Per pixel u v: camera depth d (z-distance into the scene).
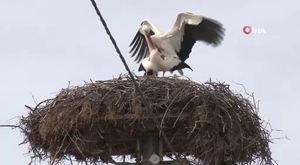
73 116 13.78
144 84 14.04
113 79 14.34
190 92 13.74
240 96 14.29
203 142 13.64
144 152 13.98
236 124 13.77
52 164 14.05
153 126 13.90
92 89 14.08
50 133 13.95
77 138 13.84
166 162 13.98
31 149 14.64
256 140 14.00
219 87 14.12
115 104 13.70
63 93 14.31
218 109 13.70
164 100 13.70
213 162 13.77
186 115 13.65
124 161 14.77
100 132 13.90
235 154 13.88
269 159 14.21
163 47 17.73
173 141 14.32
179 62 17.69
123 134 14.17
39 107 14.74
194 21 17.70
